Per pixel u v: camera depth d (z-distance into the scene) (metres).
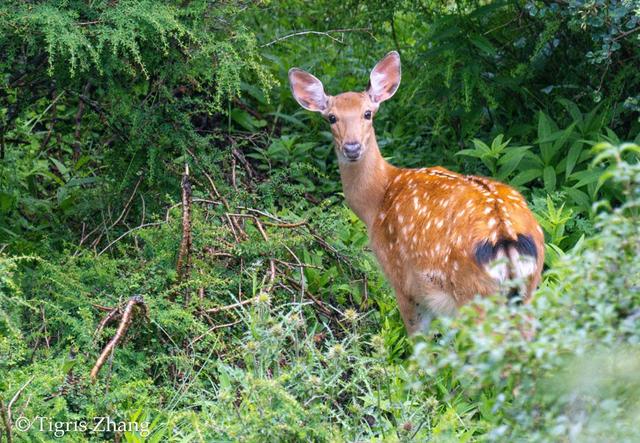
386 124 15.60
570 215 11.63
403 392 9.45
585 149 13.05
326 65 16.34
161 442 9.19
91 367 9.89
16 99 12.59
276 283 11.52
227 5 11.89
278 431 7.80
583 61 13.88
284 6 15.94
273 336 8.64
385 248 11.21
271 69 15.82
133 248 12.01
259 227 11.82
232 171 13.05
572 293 6.65
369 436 8.73
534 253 9.14
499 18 14.27
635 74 13.30
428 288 10.23
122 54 11.62
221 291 11.20
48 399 9.48
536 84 14.46
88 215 12.78
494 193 9.86
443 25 14.07
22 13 10.80
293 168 13.35
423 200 10.58
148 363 10.15
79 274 11.08
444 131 14.88
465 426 8.88
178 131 12.20
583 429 6.24
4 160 13.30
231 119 14.95
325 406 8.22
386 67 12.54
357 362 9.24
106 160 12.85
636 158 12.54
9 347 9.48
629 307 6.57
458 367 6.63
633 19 11.72
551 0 12.63
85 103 12.69
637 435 6.16
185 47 11.30
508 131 14.16
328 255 12.49
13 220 13.00
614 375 6.40
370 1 14.92
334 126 11.81
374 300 12.02
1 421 8.45
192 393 9.88
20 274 11.11
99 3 11.27
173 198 12.52
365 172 11.62
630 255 6.58
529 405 6.65
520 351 6.47
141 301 9.95
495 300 6.83
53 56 11.52
